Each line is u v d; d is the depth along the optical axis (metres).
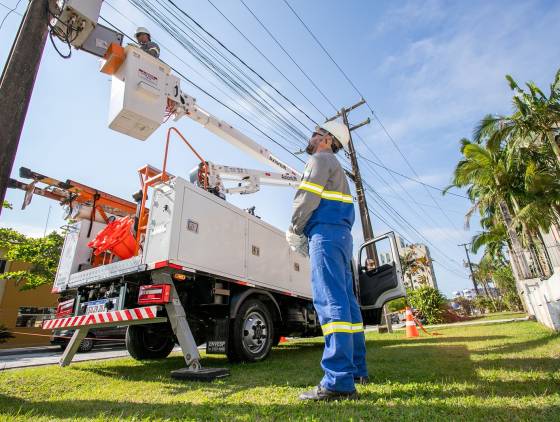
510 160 16.42
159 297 3.79
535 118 15.30
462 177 18.55
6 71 3.60
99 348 13.31
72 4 4.35
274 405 2.22
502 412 1.80
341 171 2.88
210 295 4.58
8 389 3.32
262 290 5.37
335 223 2.66
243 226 5.35
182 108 5.91
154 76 4.98
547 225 15.23
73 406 2.61
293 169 8.65
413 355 4.46
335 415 1.90
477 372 2.97
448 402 2.07
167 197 4.17
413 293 20.53
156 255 3.96
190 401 2.57
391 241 5.60
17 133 3.49
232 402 2.44
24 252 19.36
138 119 4.72
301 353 6.08
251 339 4.91
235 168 7.33
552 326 7.90
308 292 7.06
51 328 4.82
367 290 5.74
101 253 5.15
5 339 19.42
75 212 5.65
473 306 42.38
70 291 5.20
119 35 5.02
